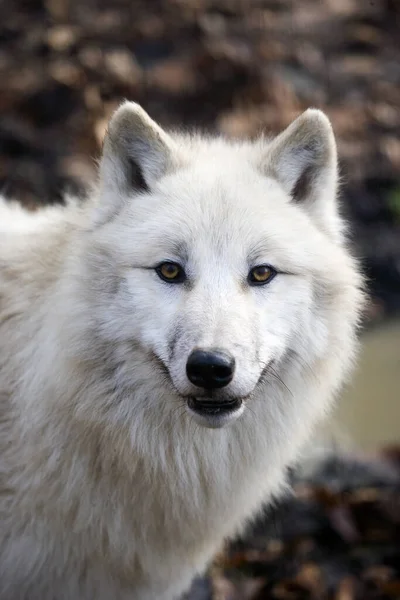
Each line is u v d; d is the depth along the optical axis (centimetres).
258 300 796
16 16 2161
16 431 839
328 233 872
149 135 834
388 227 1966
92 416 816
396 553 1180
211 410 764
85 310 806
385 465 1319
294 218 835
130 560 870
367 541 1198
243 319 761
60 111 1866
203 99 1991
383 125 2142
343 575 1148
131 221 817
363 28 2452
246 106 1975
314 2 2497
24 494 838
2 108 1867
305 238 829
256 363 766
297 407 858
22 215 986
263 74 2048
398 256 1906
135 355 805
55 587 878
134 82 1944
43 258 865
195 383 739
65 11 2177
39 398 822
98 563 868
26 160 1777
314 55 2292
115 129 825
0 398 852
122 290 798
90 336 806
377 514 1228
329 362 857
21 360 844
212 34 2195
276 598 1110
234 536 1049
